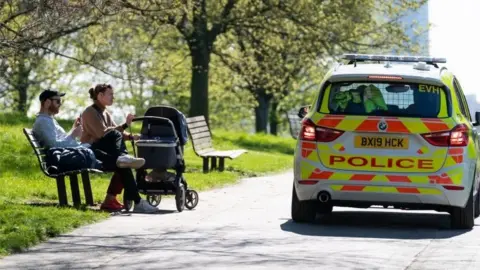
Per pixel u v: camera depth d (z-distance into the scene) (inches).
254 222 1476.4
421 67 1477.6
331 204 1457.9
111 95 1641.2
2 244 1145.4
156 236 1284.4
